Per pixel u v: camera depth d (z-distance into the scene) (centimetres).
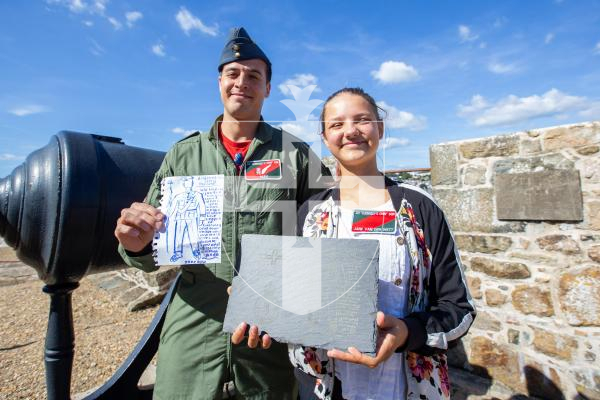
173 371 159
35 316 491
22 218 179
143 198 209
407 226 129
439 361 127
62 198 179
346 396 126
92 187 187
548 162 264
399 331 111
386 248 128
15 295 589
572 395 253
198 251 149
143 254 155
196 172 170
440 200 324
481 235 299
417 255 126
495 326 292
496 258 291
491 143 292
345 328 114
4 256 887
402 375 123
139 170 214
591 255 247
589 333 248
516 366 280
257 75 175
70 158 185
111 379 225
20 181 181
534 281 272
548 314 265
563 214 255
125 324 462
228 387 207
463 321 119
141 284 571
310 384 148
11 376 330
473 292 304
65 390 210
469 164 305
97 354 377
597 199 244
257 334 123
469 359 306
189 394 156
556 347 261
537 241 271
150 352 233
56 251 183
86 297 557
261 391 161
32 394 300
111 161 203
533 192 269
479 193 299
